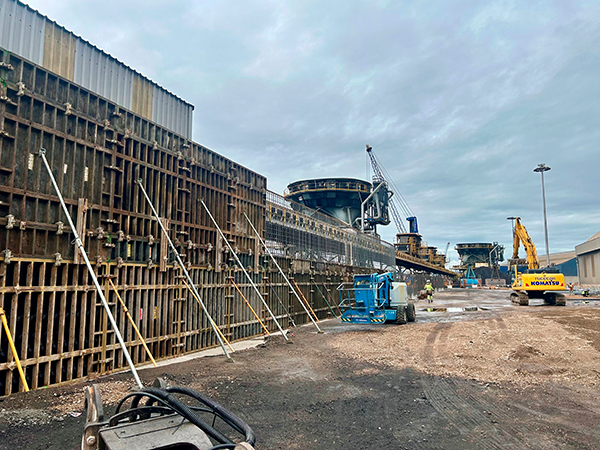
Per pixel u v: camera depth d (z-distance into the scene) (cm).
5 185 923
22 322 945
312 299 2572
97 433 389
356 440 670
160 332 1307
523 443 657
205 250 1568
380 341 1638
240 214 1872
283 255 2283
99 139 1166
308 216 2764
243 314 1781
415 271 10550
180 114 1648
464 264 15275
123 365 1160
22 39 1083
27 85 998
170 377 1007
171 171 1424
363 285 2234
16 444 612
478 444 655
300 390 935
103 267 1134
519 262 4816
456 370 1138
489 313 2906
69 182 1064
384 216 6156
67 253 1038
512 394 920
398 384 998
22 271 956
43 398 827
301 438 674
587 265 7569
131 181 1261
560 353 1335
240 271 1784
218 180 1717
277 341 1645
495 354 1341
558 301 3712
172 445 346
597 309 2998
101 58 1312
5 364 870
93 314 1078
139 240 1258
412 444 656
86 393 451
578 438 675
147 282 1270
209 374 1051
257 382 989
